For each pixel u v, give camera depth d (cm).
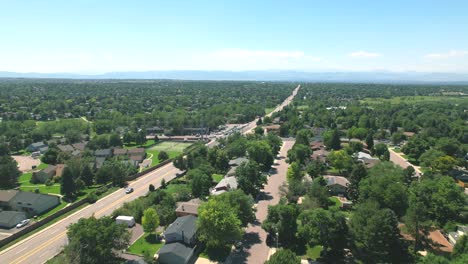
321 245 6850
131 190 10825
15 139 16525
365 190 8731
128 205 8981
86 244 5794
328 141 15600
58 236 7900
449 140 14075
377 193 8425
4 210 9256
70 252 5675
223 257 6800
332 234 6519
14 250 7262
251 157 12962
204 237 6844
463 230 7431
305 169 12575
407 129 19638
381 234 6481
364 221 6862
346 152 13300
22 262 6794
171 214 8231
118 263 6212
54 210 9488
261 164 13000
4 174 11212
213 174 12512
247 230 7975
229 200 7738
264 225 7288
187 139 19588
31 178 11900
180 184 11344
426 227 7031
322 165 12244
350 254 6812
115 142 17000
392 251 6769
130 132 18675
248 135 17212
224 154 13112
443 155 12375
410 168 10731
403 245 7025
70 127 19975
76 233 5828
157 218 7600
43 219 8562
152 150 16975
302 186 9506
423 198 8488
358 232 6725
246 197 7862
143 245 7288
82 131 19900
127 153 15025
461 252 6256
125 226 6562
